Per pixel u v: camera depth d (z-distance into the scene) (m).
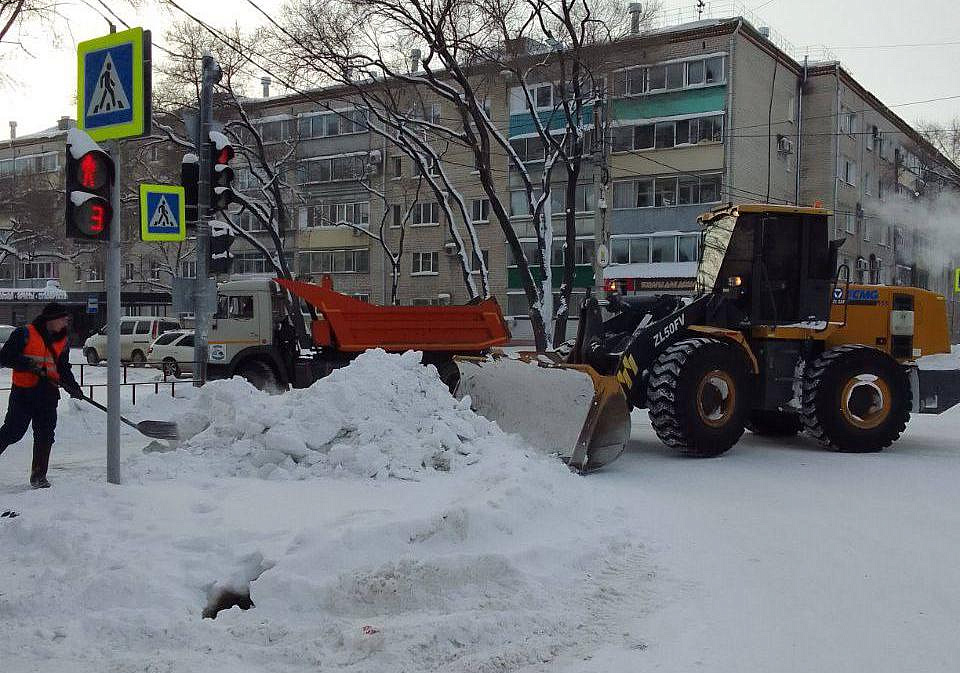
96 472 8.25
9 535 5.23
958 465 9.30
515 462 7.25
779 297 10.47
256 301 14.80
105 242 6.97
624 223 36.88
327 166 44.72
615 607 4.59
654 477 8.46
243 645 3.90
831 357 10.20
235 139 27.38
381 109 26.22
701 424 9.44
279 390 14.84
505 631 4.11
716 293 10.27
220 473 7.36
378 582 4.45
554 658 3.91
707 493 7.67
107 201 6.90
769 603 4.68
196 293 12.81
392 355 8.66
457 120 38.72
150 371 26.61
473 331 14.21
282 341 14.88
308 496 6.39
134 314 48.38
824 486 8.05
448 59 20.64
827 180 40.28
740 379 9.69
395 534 5.06
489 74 23.12
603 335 10.44
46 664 3.65
